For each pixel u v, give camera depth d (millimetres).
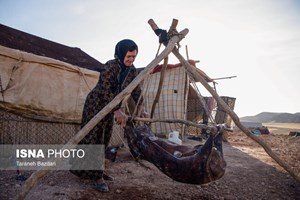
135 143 3465
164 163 3090
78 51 10008
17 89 5508
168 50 3445
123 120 3473
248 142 11125
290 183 4402
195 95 11781
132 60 3488
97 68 8305
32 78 5773
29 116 5695
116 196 3350
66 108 6379
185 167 2902
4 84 5297
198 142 9625
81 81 6797
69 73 6555
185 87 9922
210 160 2789
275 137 13203
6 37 7445
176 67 10234
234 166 5562
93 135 3441
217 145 2953
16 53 5512
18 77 5551
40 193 3275
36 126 5844
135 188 3697
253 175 4844
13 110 5453
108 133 3777
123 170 4656
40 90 5887
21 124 5570
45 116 6012
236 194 3760
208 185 4066
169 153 3119
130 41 3408
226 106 3514
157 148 3205
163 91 10289
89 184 3707
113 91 3553
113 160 5230
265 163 6082
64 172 4285
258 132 16156
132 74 3701
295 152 7801
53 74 6199
